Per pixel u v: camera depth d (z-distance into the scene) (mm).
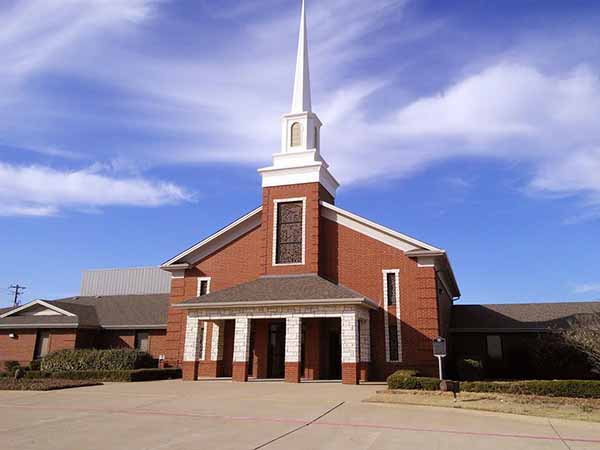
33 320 37719
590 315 31375
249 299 25484
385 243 28281
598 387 17359
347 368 23484
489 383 18781
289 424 12539
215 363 28797
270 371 27766
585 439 11312
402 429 12094
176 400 17188
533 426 12953
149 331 38312
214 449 9711
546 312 35938
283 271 28953
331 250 29141
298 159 31016
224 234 31328
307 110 32906
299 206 30078
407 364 26234
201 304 25938
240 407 15445
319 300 24234
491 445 10508
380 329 27094
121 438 10742
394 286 27641
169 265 31656
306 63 34375
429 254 27172
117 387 22094
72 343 36781
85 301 43250
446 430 12086
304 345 27328
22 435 11094
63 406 15773
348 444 10312
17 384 22359
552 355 28734
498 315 36250
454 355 33500
